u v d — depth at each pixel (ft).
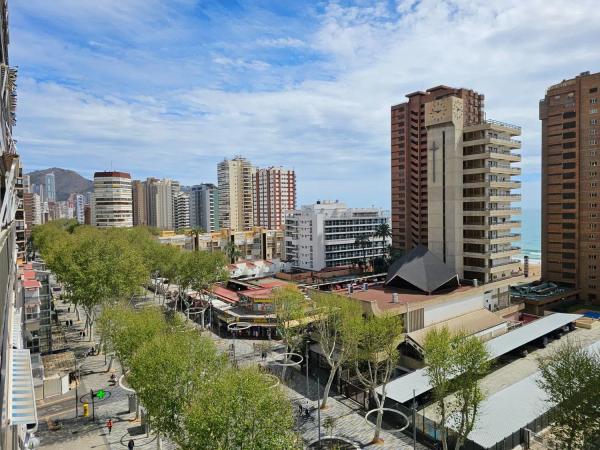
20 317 181.27
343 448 131.54
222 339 249.96
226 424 80.89
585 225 331.36
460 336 127.65
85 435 142.61
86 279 222.07
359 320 155.63
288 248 483.92
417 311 205.16
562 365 109.70
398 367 196.34
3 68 85.20
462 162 272.72
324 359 201.16
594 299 327.47
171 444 135.85
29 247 574.15
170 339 121.08
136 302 339.57
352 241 476.95
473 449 122.83
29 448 108.06
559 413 105.19
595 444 96.63
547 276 356.38
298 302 204.85
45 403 167.94
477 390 117.19
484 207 263.08
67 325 281.95
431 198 284.20
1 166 87.66
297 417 152.15
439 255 280.72
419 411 150.71
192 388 106.42
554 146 347.97
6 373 53.42
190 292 333.42
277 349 228.22
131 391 156.46
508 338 210.38
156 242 404.77
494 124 260.83
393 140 453.17
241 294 280.51
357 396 168.76
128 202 654.12
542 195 358.23
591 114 325.42
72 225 622.13
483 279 264.31
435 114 277.23
